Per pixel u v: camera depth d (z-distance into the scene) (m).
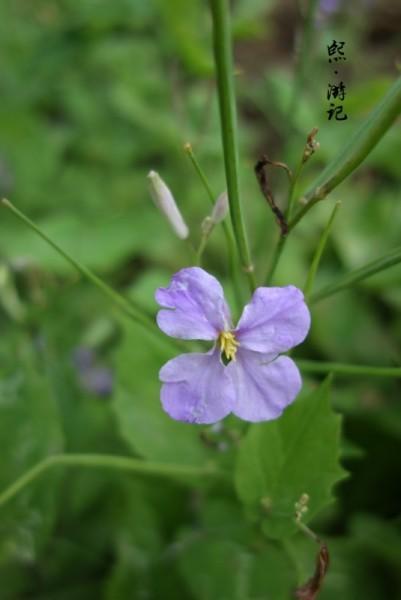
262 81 0.52
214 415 0.21
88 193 0.44
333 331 0.36
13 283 0.37
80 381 0.33
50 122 0.51
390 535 0.29
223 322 0.21
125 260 0.41
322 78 0.46
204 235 0.24
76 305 0.36
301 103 0.41
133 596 0.29
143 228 0.40
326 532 0.31
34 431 0.29
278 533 0.24
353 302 0.37
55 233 0.39
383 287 0.36
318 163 0.42
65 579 0.31
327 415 0.24
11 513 0.29
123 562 0.29
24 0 0.58
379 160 0.40
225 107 0.21
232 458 0.27
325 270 0.39
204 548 0.28
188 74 0.49
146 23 0.49
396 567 0.29
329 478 0.24
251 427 0.24
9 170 0.44
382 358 0.35
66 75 0.50
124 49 0.49
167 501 0.31
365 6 0.50
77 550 0.31
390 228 0.40
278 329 0.21
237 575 0.28
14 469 0.29
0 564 0.30
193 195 0.41
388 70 0.53
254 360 0.21
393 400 0.33
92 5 0.48
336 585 0.29
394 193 0.43
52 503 0.29
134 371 0.28
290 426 0.24
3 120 0.44
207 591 0.28
